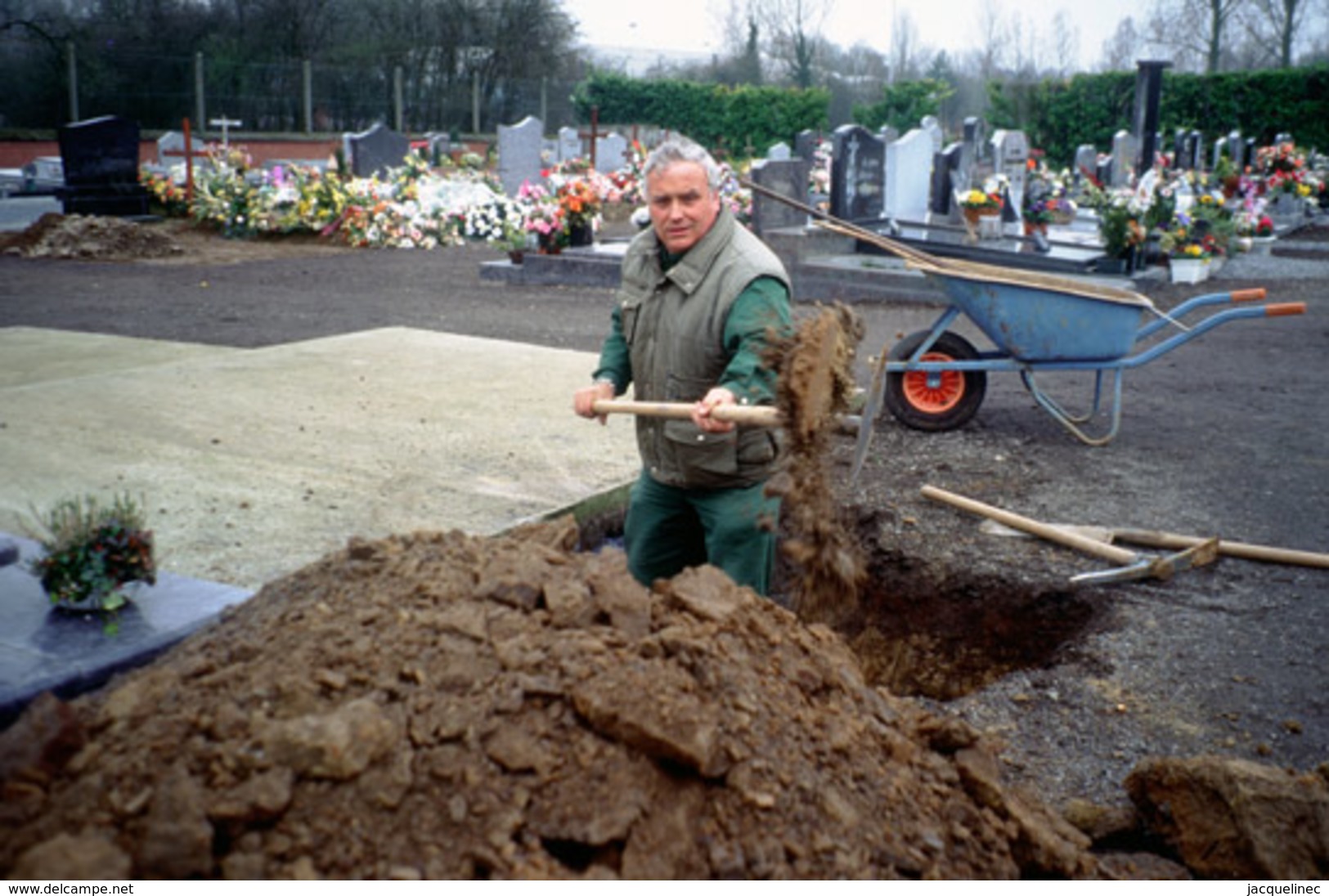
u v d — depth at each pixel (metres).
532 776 2.11
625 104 44.06
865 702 2.69
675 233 3.27
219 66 35.97
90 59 33.03
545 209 14.53
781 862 2.13
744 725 2.30
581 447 5.84
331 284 13.95
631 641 2.42
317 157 36.12
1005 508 5.85
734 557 3.46
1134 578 4.88
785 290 3.30
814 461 2.87
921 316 12.05
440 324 10.96
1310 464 6.75
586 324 11.17
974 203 14.66
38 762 1.99
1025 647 4.53
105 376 7.20
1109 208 14.69
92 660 3.08
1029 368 7.05
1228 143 31.39
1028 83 41.31
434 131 41.91
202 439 5.77
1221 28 56.53
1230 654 4.20
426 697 2.19
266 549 4.28
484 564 2.66
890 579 5.01
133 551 3.40
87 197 18.62
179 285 13.50
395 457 5.55
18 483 4.95
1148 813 2.92
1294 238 22.14
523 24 44.69
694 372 3.36
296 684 2.17
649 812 2.12
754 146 43.38
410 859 1.94
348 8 42.53
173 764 1.99
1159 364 9.88
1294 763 3.46
